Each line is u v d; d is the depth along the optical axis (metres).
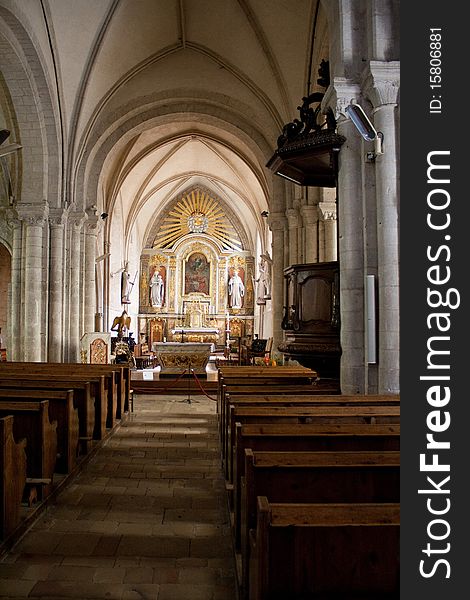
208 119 19.38
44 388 7.45
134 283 32.78
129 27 15.91
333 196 16.03
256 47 16.09
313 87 15.36
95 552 4.67
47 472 5.76
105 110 18.36
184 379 16.50
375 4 7.95
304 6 14.06
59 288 16.81
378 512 2.57
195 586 4.11
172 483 6.74
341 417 5.21
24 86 15.10
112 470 7.32
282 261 18.45
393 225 7.65
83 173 18.22
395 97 7.75
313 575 2.54
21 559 4.51
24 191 16.38
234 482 4.96
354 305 8.16
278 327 18.30
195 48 17.44
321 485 3.52
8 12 12.44
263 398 6.20
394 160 7.71
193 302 34.22
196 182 34.09
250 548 3.37
